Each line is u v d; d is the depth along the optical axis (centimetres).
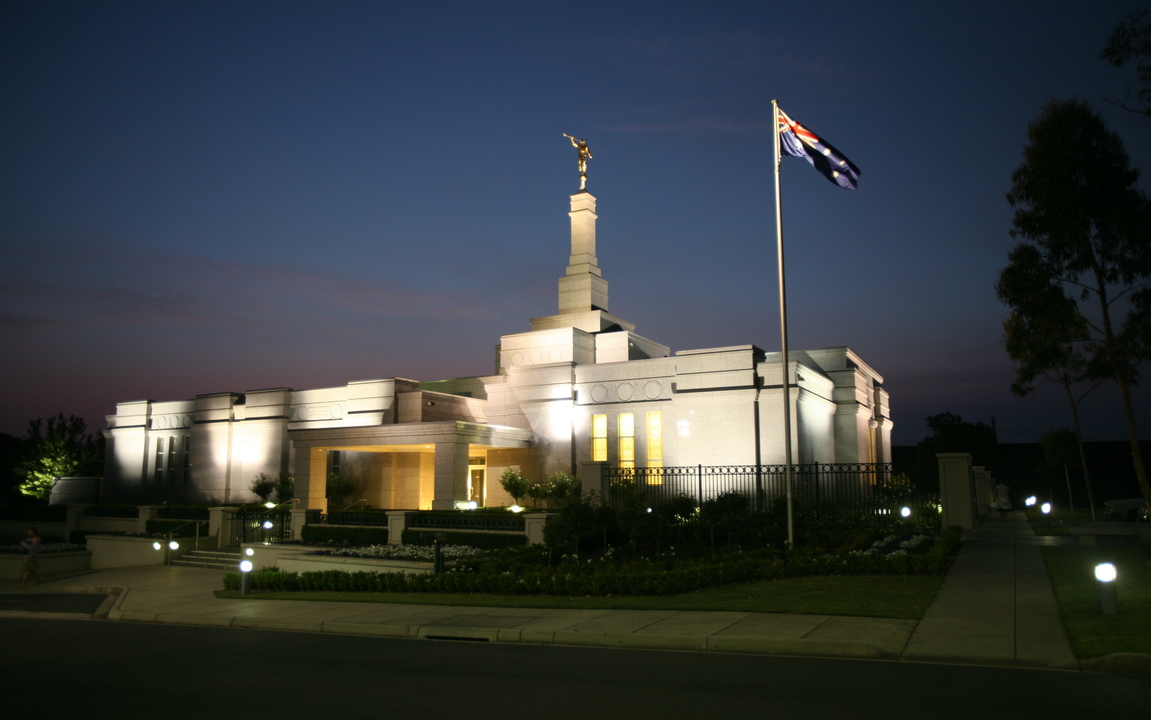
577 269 4866
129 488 5619
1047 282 2269
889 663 1084
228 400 5244
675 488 3744
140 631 1681
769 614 1411
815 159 2380
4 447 7350
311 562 2583
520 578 1930
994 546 2216
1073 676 988
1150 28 1880
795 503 2781
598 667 1116
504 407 4541
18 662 1284
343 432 4016
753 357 3750
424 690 1005
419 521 2934
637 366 4072
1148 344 2153
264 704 956
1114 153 2178
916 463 2772
